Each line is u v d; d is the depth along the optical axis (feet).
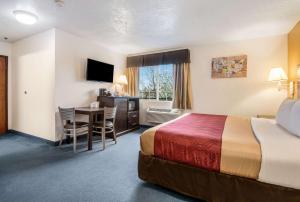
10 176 7.13
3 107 13.87
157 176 6.32
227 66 13.09
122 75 16.37
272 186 4.55
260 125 7.73
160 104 16.07
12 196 5.78
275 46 11.70
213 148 5.31
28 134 12.78
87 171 7.72
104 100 13.79
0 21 9.93
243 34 11.68
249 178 4.85
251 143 5.10
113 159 9.15
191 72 14.47
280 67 11.48
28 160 8.80
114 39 13.05
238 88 12.80
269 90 11.93
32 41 12.28
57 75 11.21
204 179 5.47
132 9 8.41
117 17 9.31
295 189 4.34
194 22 9.82
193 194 5.66
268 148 4.79
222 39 12.73
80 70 12.83
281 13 8.64
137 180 7.02
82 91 13.07
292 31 10.53
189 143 5.72
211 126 7.49
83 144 11.61
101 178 7.13
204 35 11.91
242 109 12.71
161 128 6.81
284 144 4.99
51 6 8.16
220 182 5.21
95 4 7.95
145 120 16.93
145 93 17.02
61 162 8.63
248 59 12.46
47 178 7.02
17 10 8.45
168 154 6.08
